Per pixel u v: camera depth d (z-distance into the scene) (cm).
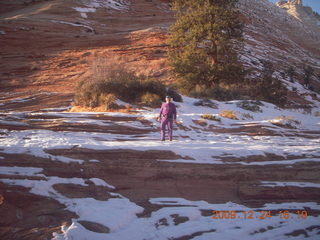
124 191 532
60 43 4609
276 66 5741
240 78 3231
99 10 6706
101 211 449
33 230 394
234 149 728
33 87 2880
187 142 866
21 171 520
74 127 966
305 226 445
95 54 4100
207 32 3142
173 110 905
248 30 7762
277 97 3067
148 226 425
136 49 4306
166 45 4434
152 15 7000
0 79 3130
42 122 1005
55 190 492
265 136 1125
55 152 604
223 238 402
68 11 6253
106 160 603
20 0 7662
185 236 404
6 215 416
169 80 3278
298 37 12088
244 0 12500
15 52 4138
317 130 1409
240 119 1547
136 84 1805
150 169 597
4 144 632
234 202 526
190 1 3303
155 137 970
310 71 5928
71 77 3238
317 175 633
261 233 423
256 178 608
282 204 523
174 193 540
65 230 391
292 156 719
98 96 1677
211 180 588
